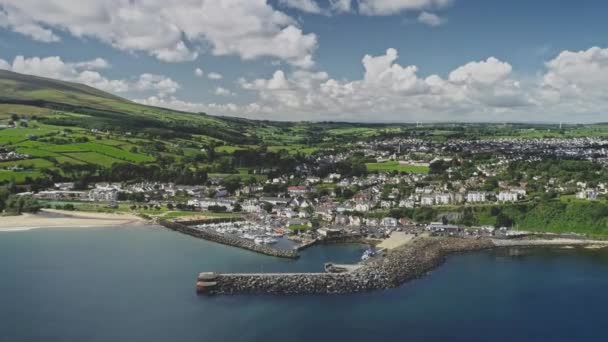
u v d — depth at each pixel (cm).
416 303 14038
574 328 12312
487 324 12494
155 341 11256
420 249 19912
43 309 13125
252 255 19962
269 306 13700
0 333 11550
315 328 12138
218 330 11944
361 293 14925
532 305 13925
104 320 12444
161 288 15150
